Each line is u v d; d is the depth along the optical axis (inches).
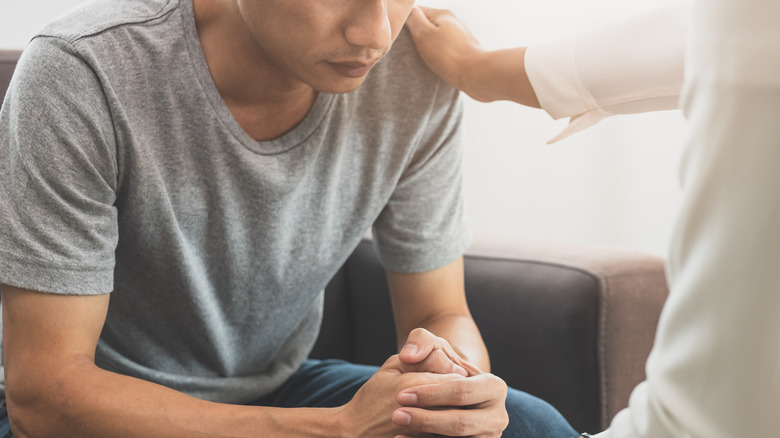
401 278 44.9
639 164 79.7
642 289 48.3
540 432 38.7
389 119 40.8
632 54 35.2
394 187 42.1
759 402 18.6
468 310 47.3
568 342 47.6
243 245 38.2
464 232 45.4
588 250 51.6
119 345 40.3
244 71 34.7
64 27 33.2
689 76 20.1
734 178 18.3
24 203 31.4
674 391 19.7
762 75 17.8
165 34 34.7
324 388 44.7
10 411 32.7
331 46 30.4
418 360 32.0
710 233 18.8
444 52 40.7
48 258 31.4
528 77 38.0
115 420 31.3
